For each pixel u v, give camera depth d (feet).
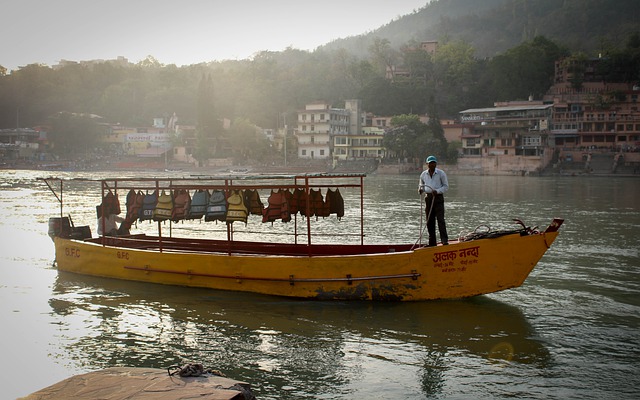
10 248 70.33
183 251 54.08
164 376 20.89
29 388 30.12
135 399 18.76
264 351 35.04
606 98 315.58
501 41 620.49
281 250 52.85
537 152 309.22
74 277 53.57
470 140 327.88
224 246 55.21
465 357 33.88
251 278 46.70
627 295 47.44
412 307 43.24
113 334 38.19
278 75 483.51
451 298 43.88
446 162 328.70
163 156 364.17
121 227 60.03
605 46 395.14
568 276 54.44
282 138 375.25
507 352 34.60
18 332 38.52
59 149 378.12
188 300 45.65
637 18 520.42
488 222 97.25
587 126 318.65
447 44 459.32
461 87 427.74
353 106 375.66
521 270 42.65
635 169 292.20
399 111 402.31
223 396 18.75
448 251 42.88
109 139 386.52
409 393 29.25
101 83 478.59
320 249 51.70
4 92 455.22
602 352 34.63
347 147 353.31
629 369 32.04
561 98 337.52
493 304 44.37
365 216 107.65
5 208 120.88
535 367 32.37
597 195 161.79
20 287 50.01
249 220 103.24
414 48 489.26
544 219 101.71
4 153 355.15
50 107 442.09
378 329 38.70
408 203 138.10
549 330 38.50
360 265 43.93
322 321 40.45
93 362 33.42
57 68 546.26
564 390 29.45
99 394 19.40
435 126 337.93
